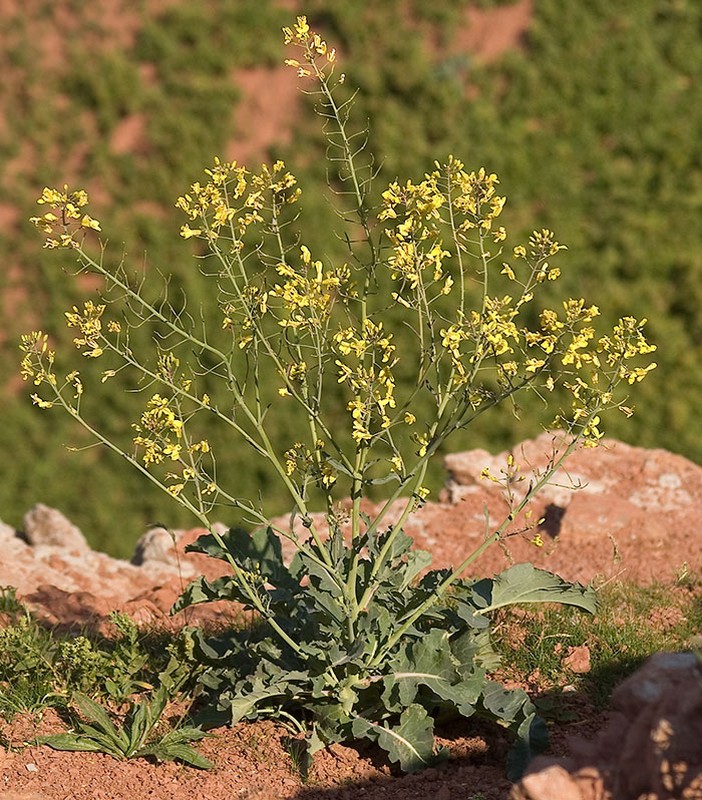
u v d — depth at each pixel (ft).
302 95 59.31
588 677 13.96
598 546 20.56
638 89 54.95
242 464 43.75
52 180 58.80
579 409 12.07
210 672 13.39
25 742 12.44
